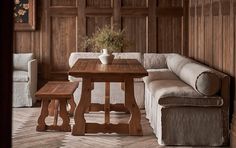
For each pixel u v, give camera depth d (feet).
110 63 16.35
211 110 13.26
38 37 22.54
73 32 22.62
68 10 22.50
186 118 13.23
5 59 2.50
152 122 15.75
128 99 14.37
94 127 14.51
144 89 20.02
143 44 22.62
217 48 15.58
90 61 17.78
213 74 13.12
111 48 16.12
